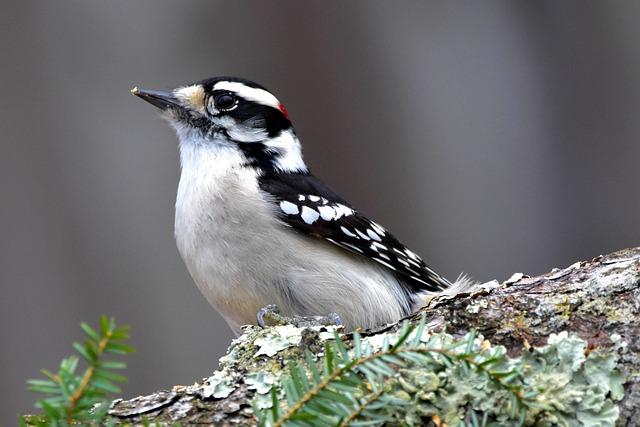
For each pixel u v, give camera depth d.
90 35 12.65
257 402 4.77
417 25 12.73
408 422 4.33
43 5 12.58
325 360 3.86
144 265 12.37
